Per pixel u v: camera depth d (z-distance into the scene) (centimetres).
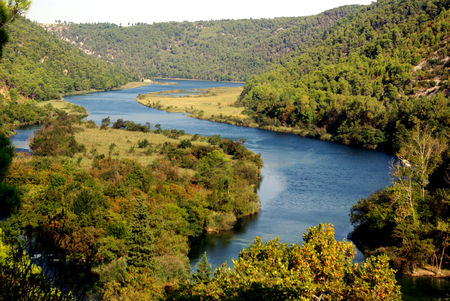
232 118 17625
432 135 10675
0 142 1357
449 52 17562
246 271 2494
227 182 7050
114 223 4491
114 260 3912
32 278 1262
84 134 12494
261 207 6844
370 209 5509
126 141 11594
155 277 3809
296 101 17025
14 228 3497
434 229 4594
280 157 10912
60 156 8969
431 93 15550
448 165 6278
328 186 8075
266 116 17950
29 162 7475
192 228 5519
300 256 2670
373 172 9200
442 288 4116
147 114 18462
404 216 4884
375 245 5178
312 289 2311
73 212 4566
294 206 6894
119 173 7006
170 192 6206
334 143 13512
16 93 18750
